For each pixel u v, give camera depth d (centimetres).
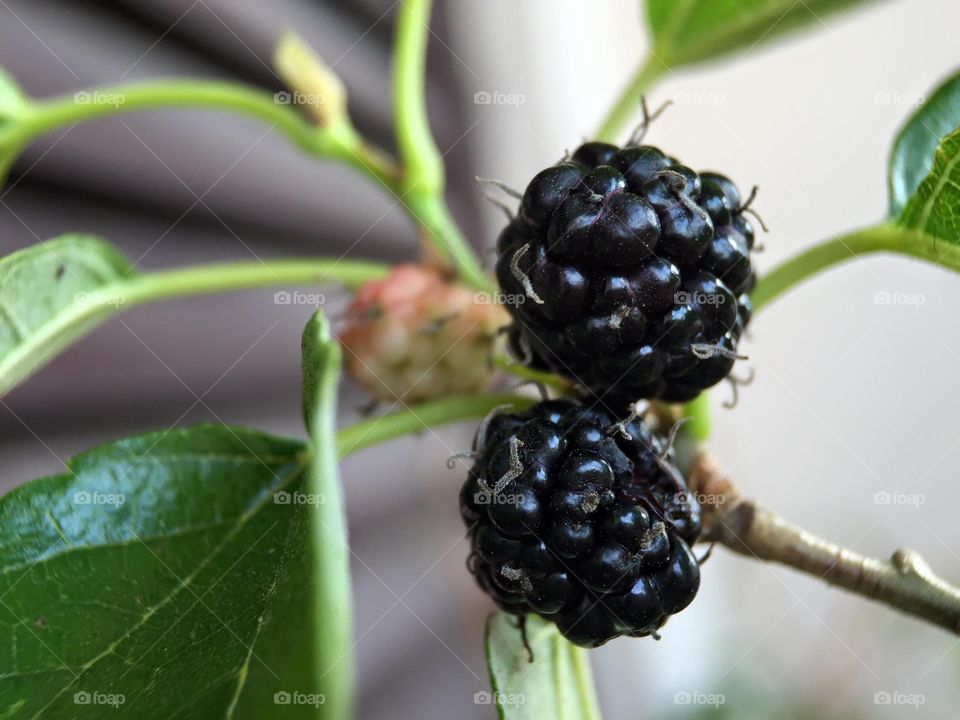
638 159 7
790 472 29
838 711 25
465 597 23
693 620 28
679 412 7
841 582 7
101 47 13
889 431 29
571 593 6
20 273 8
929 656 25
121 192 14
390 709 19
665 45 10
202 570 7
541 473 6
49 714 6
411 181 9
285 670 5
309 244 19
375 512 20
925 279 28
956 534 28
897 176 8
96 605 7
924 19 27
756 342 30
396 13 22
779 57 29
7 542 7
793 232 29
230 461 7
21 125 9
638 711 28
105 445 7
